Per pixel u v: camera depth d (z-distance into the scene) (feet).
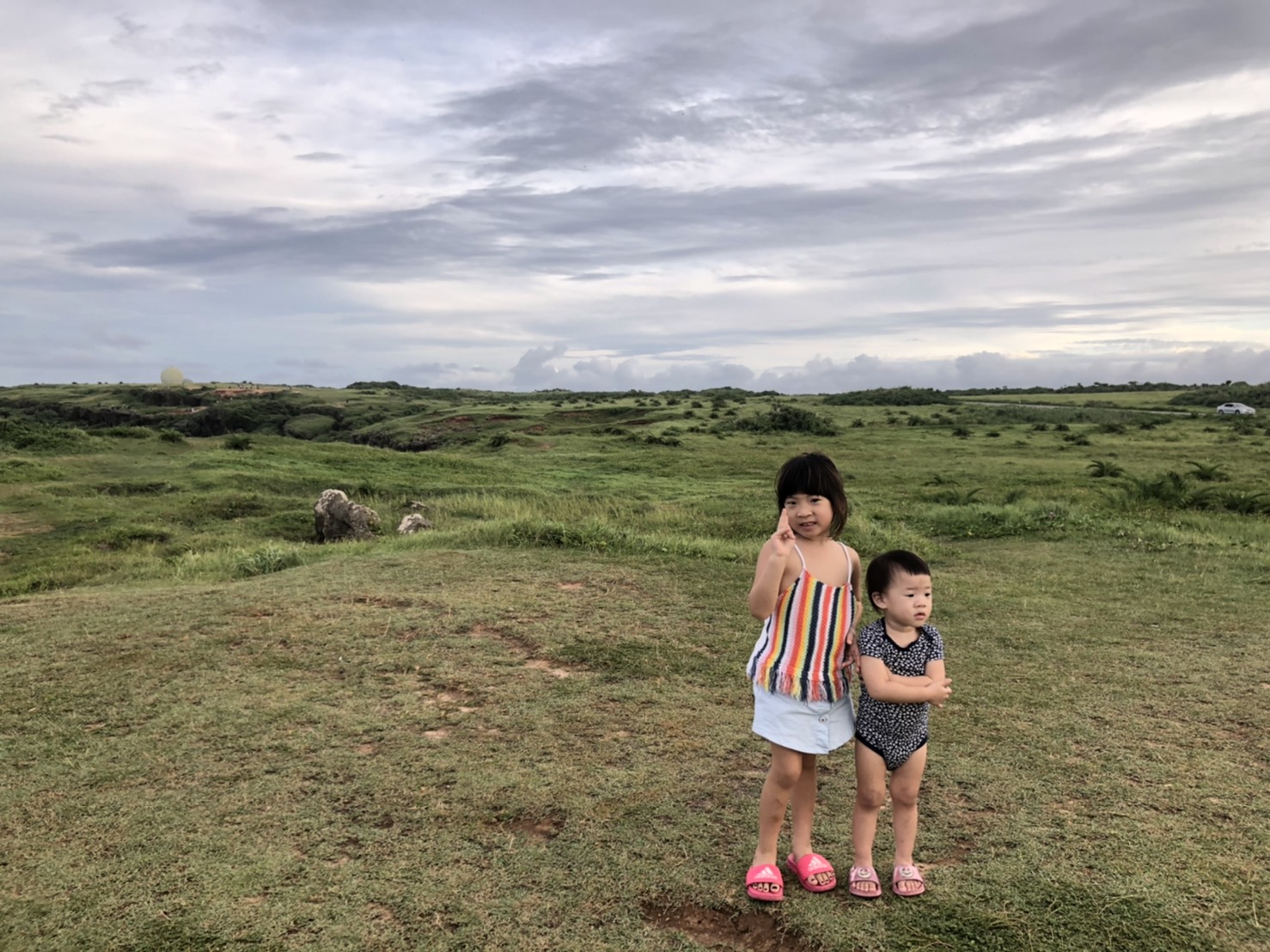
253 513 53.72
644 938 7.97
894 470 97.04
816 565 8.46
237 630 18.93
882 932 8.04
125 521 48.26
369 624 19.48
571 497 65.26
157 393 324.19
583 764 12.01
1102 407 234.38
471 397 413.39
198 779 11.48
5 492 54.95
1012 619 21.07
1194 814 10.42
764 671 8.44
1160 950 7.67
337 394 383.24
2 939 7.95
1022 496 62.85
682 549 30.68
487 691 15.20
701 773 11.70
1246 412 190.39
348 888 8.78
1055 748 12.60
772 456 115.96
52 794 11.04
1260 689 15.42
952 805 10.69
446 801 10.82
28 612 20.95
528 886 8.84
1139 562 29.91
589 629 19.47
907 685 8.03
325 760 12.13
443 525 49.78
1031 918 8.18
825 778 11.66
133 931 8.05
